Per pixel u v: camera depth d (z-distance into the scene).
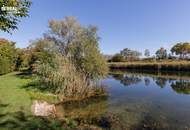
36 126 9.30
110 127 10.95
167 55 116.88
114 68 81.75
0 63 32.06
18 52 45.31
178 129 10.76
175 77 41.44
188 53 104.62
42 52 28.53
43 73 19.06
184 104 16.86
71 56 21.80
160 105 16.52
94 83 21.75
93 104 16.83
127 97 20.09
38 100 15.61
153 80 37.47
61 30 32.34
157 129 10.76
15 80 25.89
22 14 8.59
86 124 11.26
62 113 13.89
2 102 13.45
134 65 76.31
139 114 13.65
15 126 9.07
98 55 21.70
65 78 18.33
